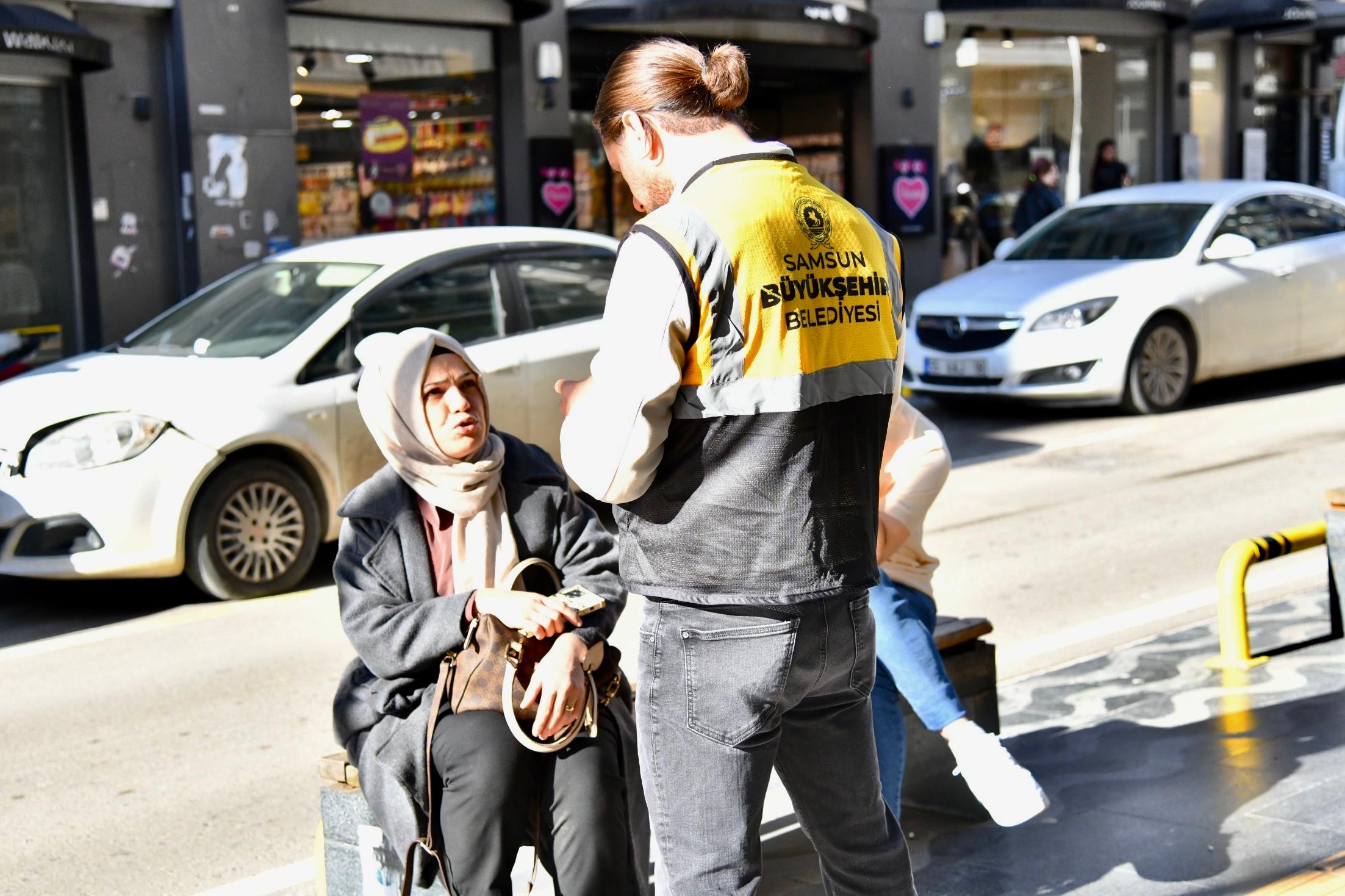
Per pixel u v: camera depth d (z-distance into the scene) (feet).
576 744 10.07
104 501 22.47
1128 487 30.45
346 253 27.04
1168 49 73.72
